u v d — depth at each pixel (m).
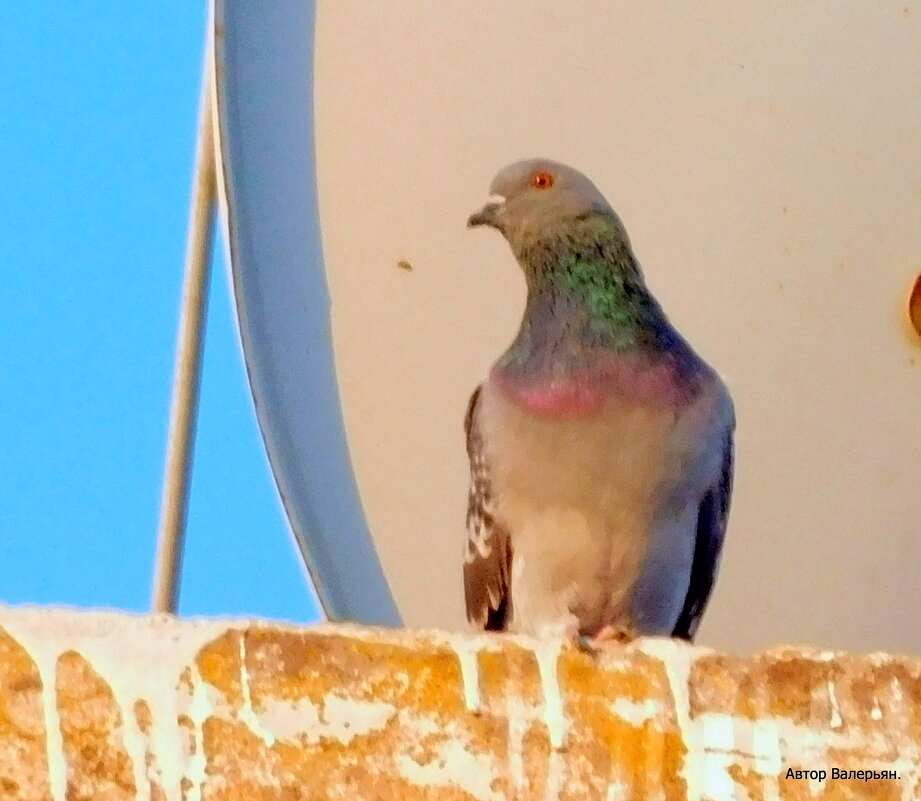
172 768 4.25
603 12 6.52
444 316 6.16
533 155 6.39
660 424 5.59
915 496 6.23
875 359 6.38
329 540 5.82
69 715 4.27
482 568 5.82
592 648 4.57
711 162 6.50
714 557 5.86
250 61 6.04
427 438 6.02
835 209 6.50
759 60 6.57
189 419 6.10
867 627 6.13
